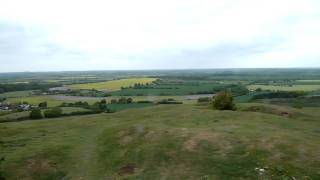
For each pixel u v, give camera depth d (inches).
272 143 1358.3
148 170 1333.7
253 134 1469.0
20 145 1774.1
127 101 5152.6
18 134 2052.2
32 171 1439.5
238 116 1969.7
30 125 2309.3
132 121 2139.5
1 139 1915.6
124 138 1656.0
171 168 1314.0
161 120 2009.1
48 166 1471.5
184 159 1350.9
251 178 1163.3
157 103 4869.6
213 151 1363.2
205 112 2122.3
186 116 2053.4
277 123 1796.3
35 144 1769.2
